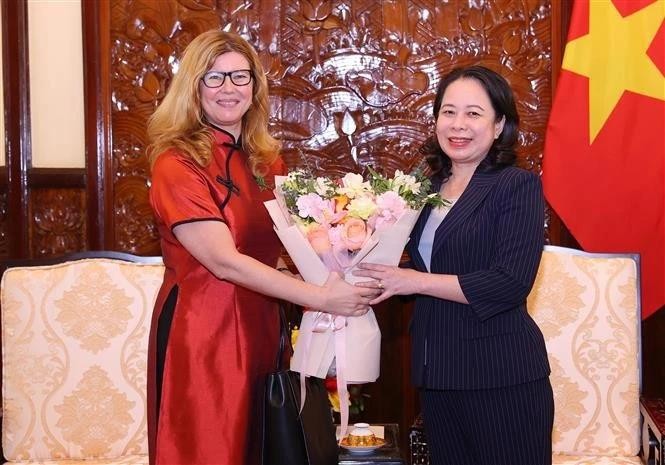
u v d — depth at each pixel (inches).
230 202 93.9
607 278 120.9
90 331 118.2
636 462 114.6
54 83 152.6
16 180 152.0
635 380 119.1
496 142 97.6
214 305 92.9
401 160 150.5
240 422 91.6
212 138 95.0
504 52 148.6
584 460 115.0
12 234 152.1
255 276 90.0
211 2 149.2
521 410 93.8
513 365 93.3
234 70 94.5
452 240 94.1
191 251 91.4
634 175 136.2
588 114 137.1
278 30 149.4
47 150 153.5
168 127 94.7
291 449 91.1
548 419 95.8
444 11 148.8
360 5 149.3
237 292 93.7
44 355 117.3
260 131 100.0
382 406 154.6
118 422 117.8
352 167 150.9
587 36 137.8
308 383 96.3
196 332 92.0
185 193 91.0
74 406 117.3
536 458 94.7
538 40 148.3
